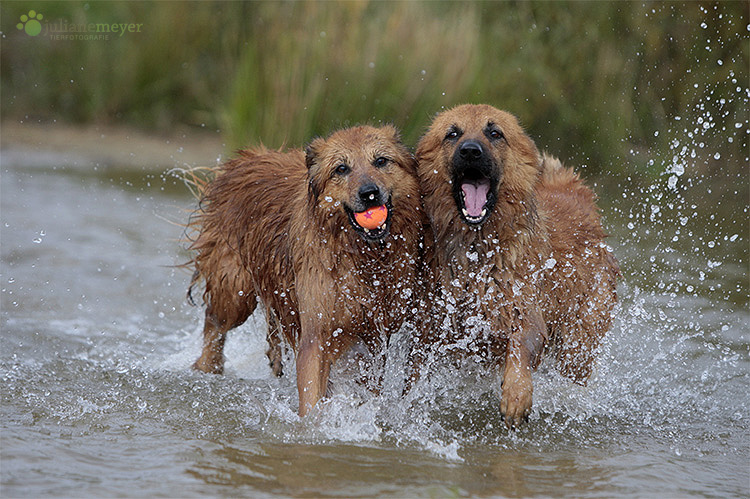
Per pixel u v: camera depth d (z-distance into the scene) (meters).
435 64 22.27
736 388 10.58
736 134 21.45
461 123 9.23
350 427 8.96
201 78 29.34
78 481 7.25
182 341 12.30
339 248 9.04
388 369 9.77
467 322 9.38
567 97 22.80
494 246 9.21
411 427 9.22
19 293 13.54
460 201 9.09
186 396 10.01
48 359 11.01
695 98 21.98
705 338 12.10
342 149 8.98
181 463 7.77
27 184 21.61
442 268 9.38
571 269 10.20
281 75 21.73
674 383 10.73
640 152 22.36
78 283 14.28
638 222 18.62
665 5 22.20
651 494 7.48
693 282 14.58
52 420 8.84
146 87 29.34
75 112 29.67
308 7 22.95
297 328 10.10
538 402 10.12
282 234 9.95
